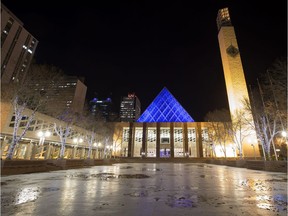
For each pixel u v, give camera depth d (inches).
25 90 879.7
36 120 1382.9
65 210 219.3
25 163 689.0
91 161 1269.7
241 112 1780.3
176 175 657.6
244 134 2202.3
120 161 2172.7
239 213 211.2
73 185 402.9
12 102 906.1
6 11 2310.5
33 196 291.6
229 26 2755.9
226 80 2632.9
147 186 395.2
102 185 406.0
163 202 258.8
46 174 649.6
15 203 249.1
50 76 948.0
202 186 398.6
